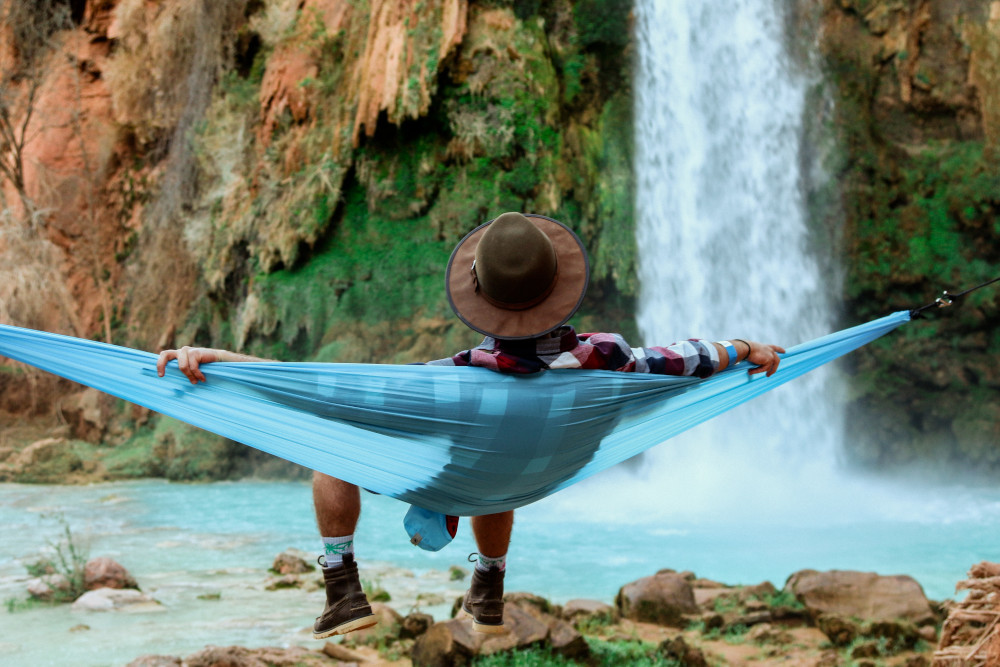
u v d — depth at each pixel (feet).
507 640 19.39
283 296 78.33
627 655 20.21
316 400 8.10
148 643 22.22
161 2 93.66
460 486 8.53
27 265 89.81
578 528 45.09
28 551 36.70
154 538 41.24
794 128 84.33
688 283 83.51
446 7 77.77
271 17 85.05
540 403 8.16
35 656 20.92
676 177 84.84
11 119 99.30
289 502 57.47
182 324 87.66
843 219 83.15
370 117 77.87
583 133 83.92
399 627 22.40
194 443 73.41
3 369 85.97
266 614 25.72
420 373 8.06
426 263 78.69
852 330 10.21
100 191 97.76
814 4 85.61
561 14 86.33
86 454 77.15
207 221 85.87
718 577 31.86
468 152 78.28
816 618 23.21
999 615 13.87
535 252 7.89
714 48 85.76
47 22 98.02
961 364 80.18
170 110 93.04
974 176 80.48
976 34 81.92
